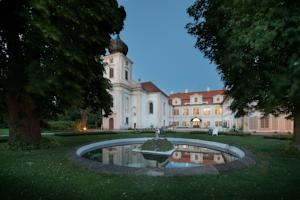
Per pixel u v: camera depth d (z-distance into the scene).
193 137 22.67
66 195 4.91
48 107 13.70
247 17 4.36
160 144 15.29
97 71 14.53
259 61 6.42
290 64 3.19
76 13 9.14
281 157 10.36
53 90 9.63
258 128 35.75
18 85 10.26
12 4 8.80
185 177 6.53
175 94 67.56
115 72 44.28
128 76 48.06
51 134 24.22
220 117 56.84
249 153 10.80
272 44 3.61
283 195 4.98
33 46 9.35
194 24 13.95
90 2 9.94
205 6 12.91
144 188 5.46
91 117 43.94
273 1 3.40
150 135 25.38
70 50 9.23
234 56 7.16
